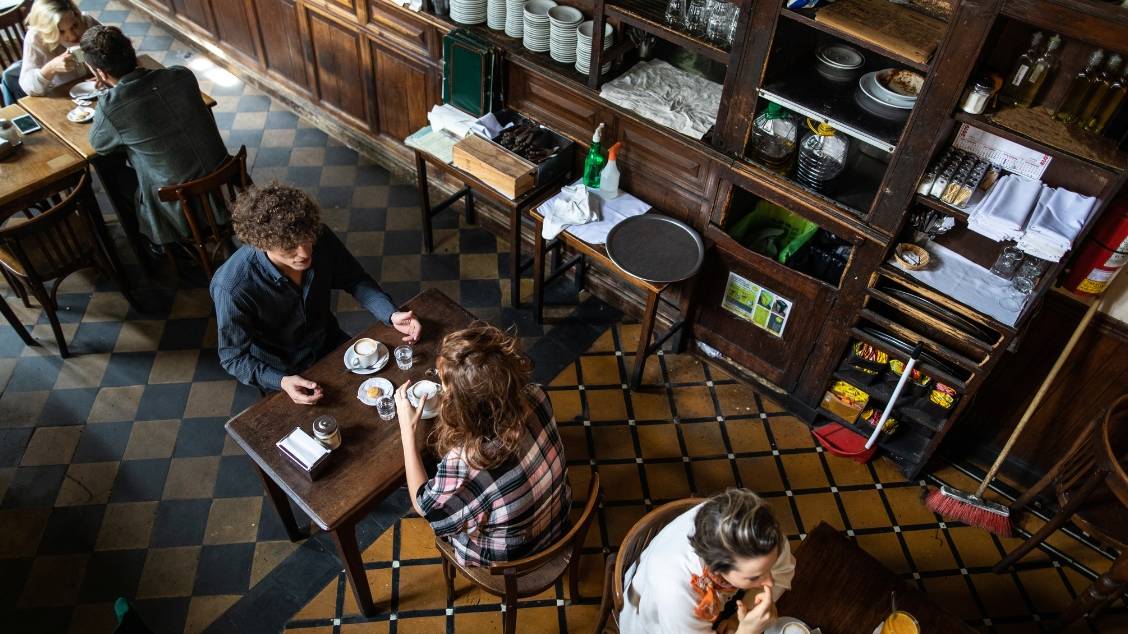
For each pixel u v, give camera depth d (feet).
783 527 10.41
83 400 11.30
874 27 7.92
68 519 9.93
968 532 10.48
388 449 7.74
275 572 9.54
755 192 9.90
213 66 18.07
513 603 7.63
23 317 12.39
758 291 10.85
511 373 5.92
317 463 7.38
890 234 8.86
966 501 10.39
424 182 12.80
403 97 14.01
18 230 10.00
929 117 7.83
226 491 10.34
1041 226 7.56
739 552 5.27
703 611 5.90
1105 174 7.13
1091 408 9.80
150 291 12.96
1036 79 7.63
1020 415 10.46
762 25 8.54
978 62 7.26
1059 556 10.25
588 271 13.21
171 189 10.43
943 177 8.23
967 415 10.95
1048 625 9.48
